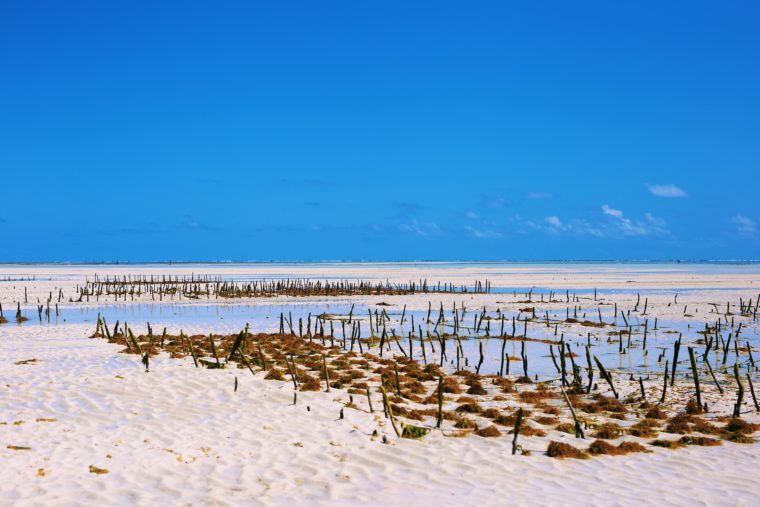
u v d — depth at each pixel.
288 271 152.38
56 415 14.58
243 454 12.28
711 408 17.22
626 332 34.28
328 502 9.99
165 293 66.88
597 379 21.59
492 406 17.12
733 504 9.98
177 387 17.69
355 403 16.39
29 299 58.91
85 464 11.35
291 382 18.48
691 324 38.59
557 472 11.53
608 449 12.73
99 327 32.22
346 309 50.31
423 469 11.64
